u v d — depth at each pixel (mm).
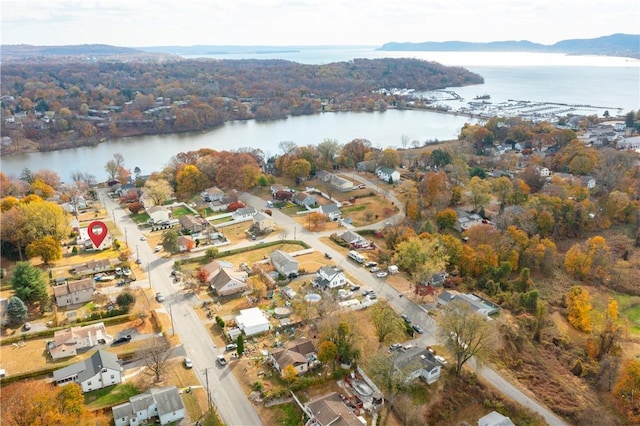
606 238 152750
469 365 90125
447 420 78188
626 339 102938
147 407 72938
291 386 80312
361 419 73688
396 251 130875
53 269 124062
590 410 79375
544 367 93688
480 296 115625
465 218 155750
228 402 77688
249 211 162625
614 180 187125
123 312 103250
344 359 86562
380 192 188375
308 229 153250
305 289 112812
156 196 171125
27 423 64000
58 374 79625
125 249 137375
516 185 172875
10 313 97438
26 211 132750
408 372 79250
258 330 96375
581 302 111312
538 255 130875
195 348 91500
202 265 127000
